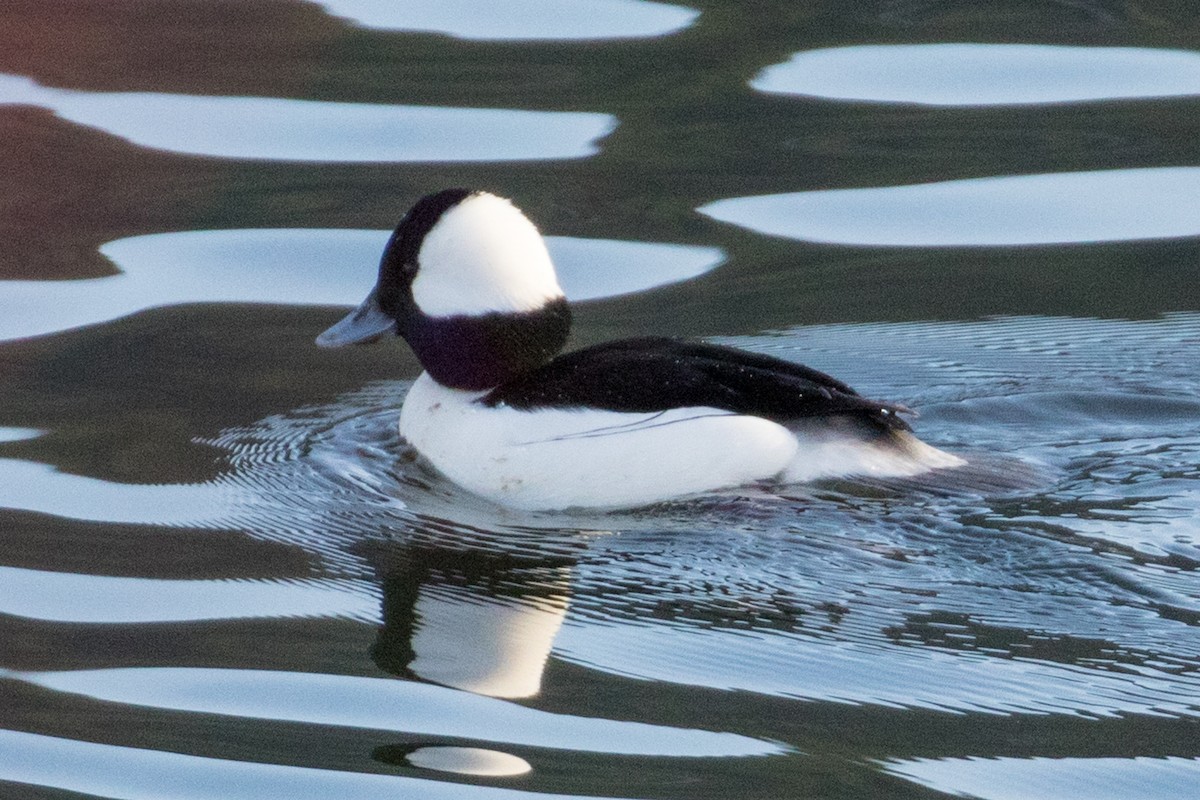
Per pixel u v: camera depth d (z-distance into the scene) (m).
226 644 9.46
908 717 8.55
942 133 17.36
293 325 14.20
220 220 15.90
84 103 18.33
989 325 13.75
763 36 19.78
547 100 18.14
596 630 9.45
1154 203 15.95
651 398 10.70
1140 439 11.55
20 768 8.34
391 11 21.03
